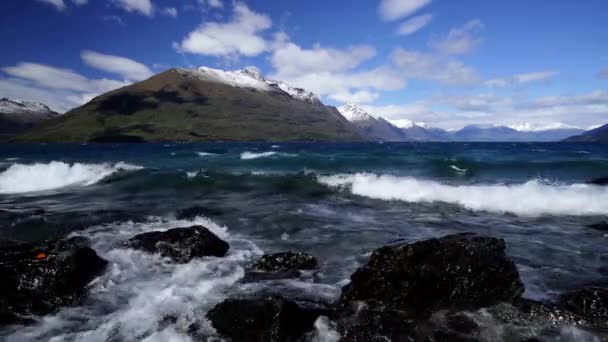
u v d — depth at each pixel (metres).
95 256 8.48
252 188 20.70
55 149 84.69
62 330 6.15
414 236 11.61
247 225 13.14
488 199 16.45
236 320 6.07
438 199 17.25
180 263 9.12
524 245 10.56
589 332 5.91
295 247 10.67
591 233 11.82
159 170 26.58
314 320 6.36
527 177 23.14
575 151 53.31
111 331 6.11
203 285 7.92
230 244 10.98
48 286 7.06
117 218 13.89
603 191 16.64
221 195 18.98
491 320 6.34
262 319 5.98
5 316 6.42
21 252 7.96
